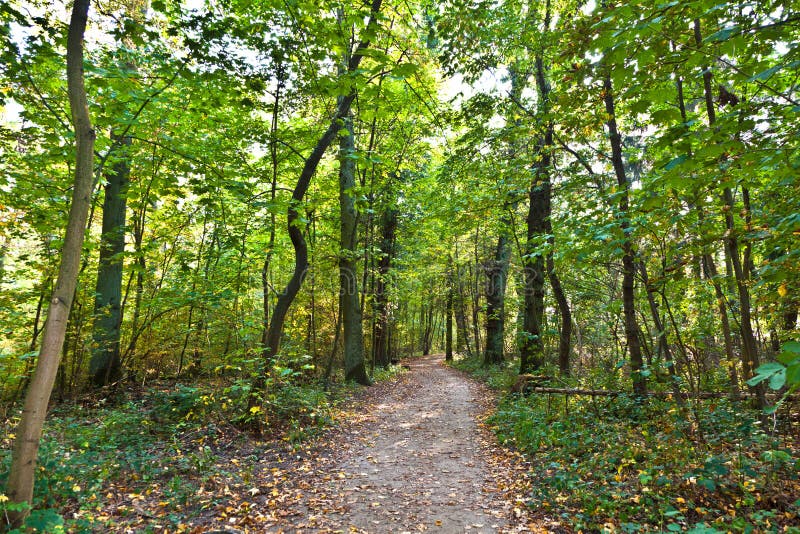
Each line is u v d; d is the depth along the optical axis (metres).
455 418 9.62
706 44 2.83
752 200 5.70
